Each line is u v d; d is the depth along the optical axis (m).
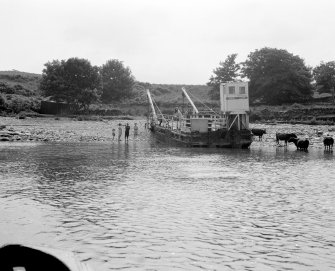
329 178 22.31
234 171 25.34
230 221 13.02
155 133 58.62
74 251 10.07
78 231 11.76
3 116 81.00
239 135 45.91
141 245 10.60
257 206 15.16
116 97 143.38
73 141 53.38
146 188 18.88
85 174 23.28
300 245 10.70
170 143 50.66
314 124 79.31
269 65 118.50
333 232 11.85
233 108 47.00
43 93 104.00
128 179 21.61
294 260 9.59
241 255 9.94
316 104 106.81
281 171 25.39
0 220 12.84
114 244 10.65
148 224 12.57
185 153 39.09
